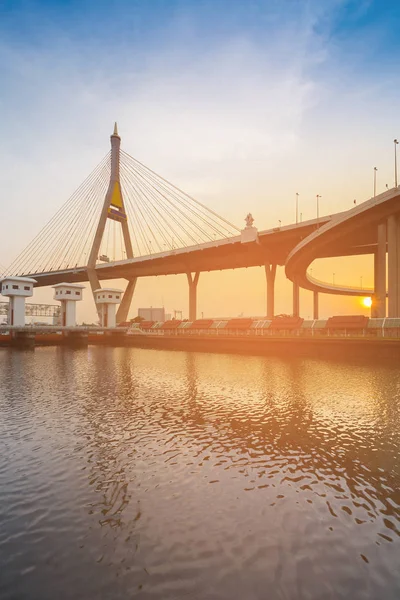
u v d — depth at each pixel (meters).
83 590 6.03
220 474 10.16
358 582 6.15
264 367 34.34
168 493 9.12
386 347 39.78
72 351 55.75
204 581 6.20
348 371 30.94
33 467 10.72
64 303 71.06
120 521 7.93
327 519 7.93
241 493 9.09
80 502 8.72
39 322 81.75
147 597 5.86
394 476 9.99
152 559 6.75
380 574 6.33
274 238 78.75
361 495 8.95
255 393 21.33
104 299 77.12
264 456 11.47
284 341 49.50
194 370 32.19
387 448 12.10
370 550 6.93
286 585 6.10
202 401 19.20
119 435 13.58
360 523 7.78
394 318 47.25
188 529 7.62
